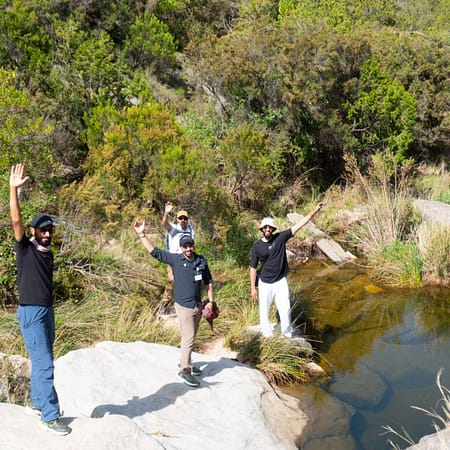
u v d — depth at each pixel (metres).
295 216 13.45
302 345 7.39
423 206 13.10
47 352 4.07
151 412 5.18
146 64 18.06
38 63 12.47
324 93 15.34
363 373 7.07
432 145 17.97
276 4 22.19
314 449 5.36
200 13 21.88
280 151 14.43
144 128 10.98
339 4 22.72
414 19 25.44
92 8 18.19
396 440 5.52
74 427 4.07
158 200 10.95
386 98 15.27
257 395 5.88
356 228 13.09
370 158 15.88
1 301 7.79
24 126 9.63
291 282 10.38
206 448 4.76
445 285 10.42
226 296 8.91
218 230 10.96
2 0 14.48
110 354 6.18
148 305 8.29
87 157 11.39
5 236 8.02
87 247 9.03
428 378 6.91
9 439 3.81
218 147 13.42
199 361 6.37
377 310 9.34
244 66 14.85
